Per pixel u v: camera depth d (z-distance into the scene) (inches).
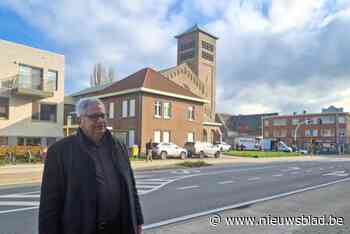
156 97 1386.6
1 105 1128.8
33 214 315.6
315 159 1647.4
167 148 1189.1
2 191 459.5
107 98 1513.3
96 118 115.8
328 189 507.2
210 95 2847.0
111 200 111.3
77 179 108.7
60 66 1277.1
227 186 525.7
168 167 888.9
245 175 713.0
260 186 534.9
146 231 255.8
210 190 477.4
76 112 121.7
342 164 1205.1
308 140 3378.4
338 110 3398.1
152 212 326.0
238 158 1369.3
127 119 1387.8
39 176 623.5
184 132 1487.5
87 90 1982.0
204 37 2832.2
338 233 253.3
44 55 1232.8
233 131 3631.9
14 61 1151.6
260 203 378.6
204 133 1962.4
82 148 112.7
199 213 322.7
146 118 1341.0
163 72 1913.1
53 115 1258.0
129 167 122.6
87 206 107.6
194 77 2133.4
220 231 257.0
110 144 119.9
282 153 1845.5
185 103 1504.7
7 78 1136.2
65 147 112.9
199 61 2778.1
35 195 423.5
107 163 115.3
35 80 1206.3
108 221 110.6
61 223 108.6
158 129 1379.2
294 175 737.0
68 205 107.7
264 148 2383.1
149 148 1079.0
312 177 698.2
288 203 378.6
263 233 252.4
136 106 1350.9
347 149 3169.3
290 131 3503.9
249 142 2396.7
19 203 368.8
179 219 297.4
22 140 1172.5
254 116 3809.1
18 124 1160.2
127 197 116.0
